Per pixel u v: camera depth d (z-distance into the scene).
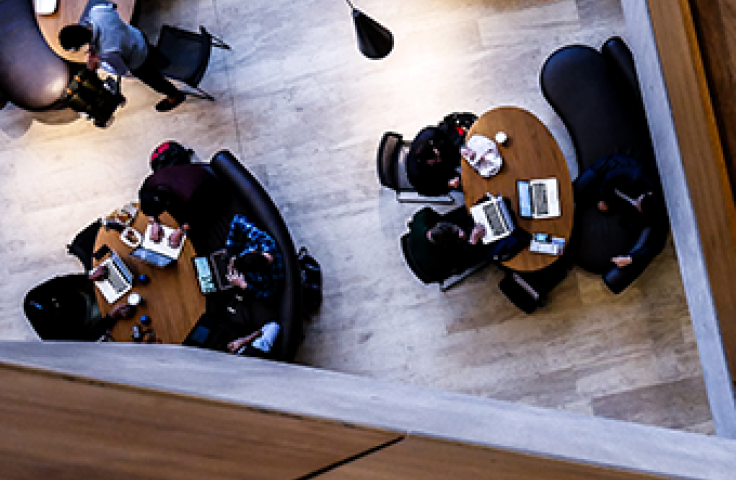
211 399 1.57
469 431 1.82
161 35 5.41
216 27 5.95
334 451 1.58
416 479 1.58
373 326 5.58
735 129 3.64
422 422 1.82
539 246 4.73
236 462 1.55
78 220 5.93
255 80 5.87
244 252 4.75
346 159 5.72
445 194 5.28
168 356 2.73
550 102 5.12
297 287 4.96
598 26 5.49
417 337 5.53
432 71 5.66
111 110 5.77
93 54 4.84
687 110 3.85
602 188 4.85
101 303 4.96
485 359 5.45
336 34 5.78
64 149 5.98
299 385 2.28
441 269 5.05
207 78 5.93
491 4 5.62
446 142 4.99
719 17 3.65
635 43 4.49
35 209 5.96
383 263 5.61
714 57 3.69
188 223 5.00
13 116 6.02
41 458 1.51
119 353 2.50
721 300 3.81
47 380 1.55
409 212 5.61
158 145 5.92
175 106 5.92
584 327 5.36
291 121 5.80
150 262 4.89
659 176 4.77
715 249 3.78
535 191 4.76
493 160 4.76
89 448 1.52
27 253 5.95
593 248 4.96
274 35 5.86
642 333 5.30
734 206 3.54
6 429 1.52
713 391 4.11
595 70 5.01
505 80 5.58
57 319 5.02
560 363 5.37
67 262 5.93
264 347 4.79
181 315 4.89
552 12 5.55
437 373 5.49
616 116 4.95
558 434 2.21
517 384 5.40
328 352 5.62
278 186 5.79
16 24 5.54
